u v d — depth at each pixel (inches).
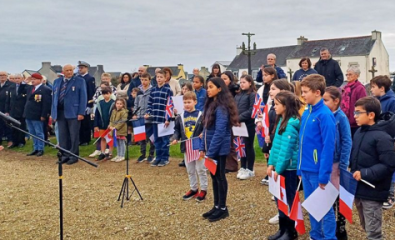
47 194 263.1
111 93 383.6
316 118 158.1
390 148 154.3
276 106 176.6
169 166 336.8
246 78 274.2
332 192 155.1
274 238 178.4
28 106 410.9
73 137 370.3
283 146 171.6
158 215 216.5
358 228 190.1
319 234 162.6
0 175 325.7
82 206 236.2
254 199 235.8
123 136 359.9
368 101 160.6
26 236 194.5
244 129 263.0
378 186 155.6
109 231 197.8
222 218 205.8
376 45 1835.6
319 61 339.9
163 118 331.3
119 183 288.2
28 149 448.5
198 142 232.4
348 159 171.8
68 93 370.0
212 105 204.2
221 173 203.8
